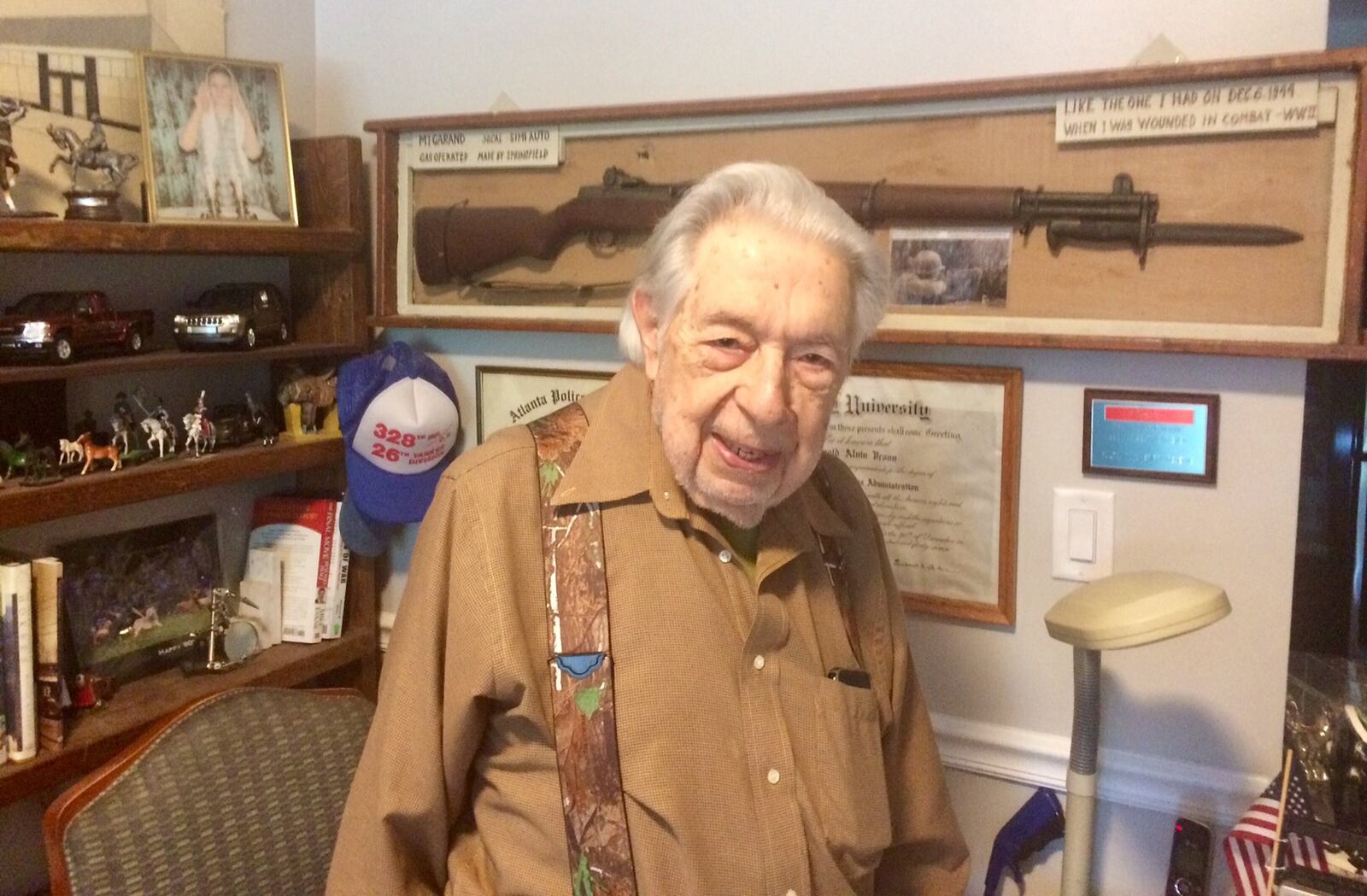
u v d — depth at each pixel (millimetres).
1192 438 1196
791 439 881
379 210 1631
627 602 900
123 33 1431
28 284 1365
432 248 1591
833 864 918
